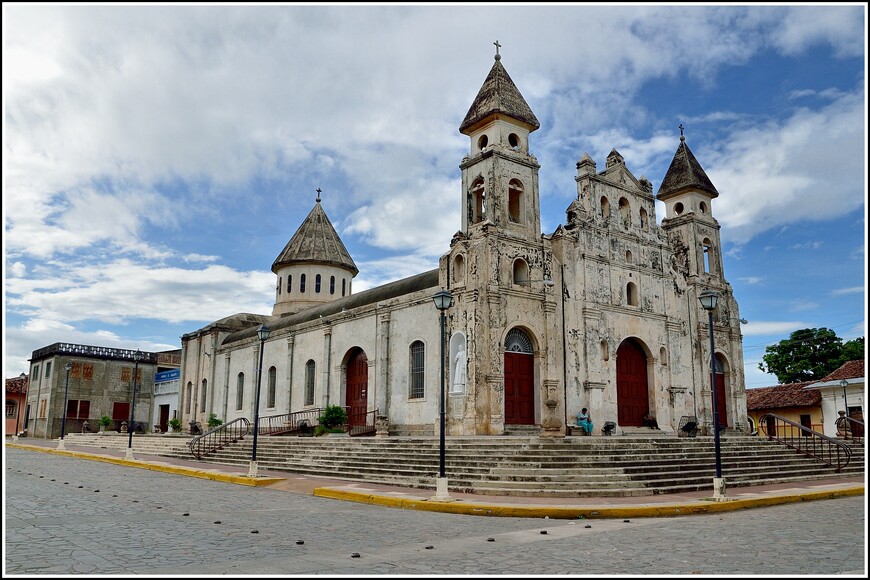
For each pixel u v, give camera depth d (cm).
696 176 3809
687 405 3422
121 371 5906
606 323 3195
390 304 3328
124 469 2753
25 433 5938
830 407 4256
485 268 2853
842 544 1114
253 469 2298
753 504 1670
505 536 1209
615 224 3372
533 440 2142
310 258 4922
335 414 3203
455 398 2805
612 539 1176
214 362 4759
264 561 962
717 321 3703
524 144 3203
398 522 1388
